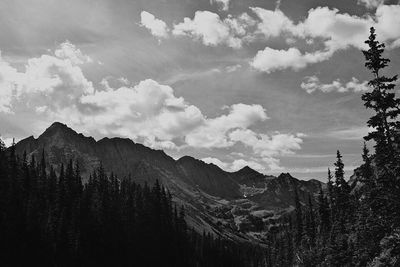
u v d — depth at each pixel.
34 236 76.38
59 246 78.00
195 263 126.75
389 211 22.72
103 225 89.25
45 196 94.06
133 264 92.62
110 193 107.50
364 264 42.50
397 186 22.64
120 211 100.12
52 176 108.19
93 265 81.62
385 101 23.03
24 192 88.38
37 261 73.25
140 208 105.12
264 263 170.25
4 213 73.31
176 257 109.44
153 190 116.38
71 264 77.50
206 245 159.75
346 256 55.50
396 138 22.69
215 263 152.12
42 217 83.94
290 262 114.75
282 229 171.00
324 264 69.75
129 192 113.62
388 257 24.38
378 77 23.70
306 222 107.38
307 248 100.56
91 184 111.00
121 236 92.81
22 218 76.50
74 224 81.25
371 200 23.44
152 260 99.19
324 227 95.00
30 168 107.25
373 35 23.88
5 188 77.75
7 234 71.56
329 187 99.75
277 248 148.00
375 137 23.36
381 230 23.20
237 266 166.88
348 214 73.88
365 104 23.69
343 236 65.00
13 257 70.06
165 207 117.25
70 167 111.06
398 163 22.47
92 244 84.44
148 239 100.94
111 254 87.38
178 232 119.00
